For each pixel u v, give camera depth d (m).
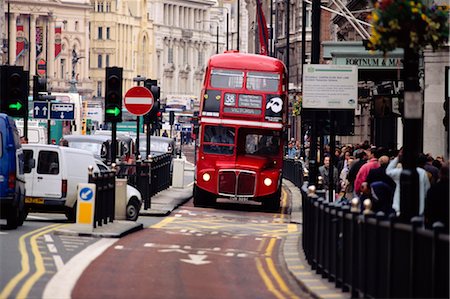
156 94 75.06
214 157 75.19
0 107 64.75
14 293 32.16
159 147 111.25
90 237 48.66
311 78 57.47
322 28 171.50
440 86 70.31
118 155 89.94
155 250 44.94
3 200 50.56
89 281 35.19
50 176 57.41
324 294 33.50
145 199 68.12
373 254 30.61
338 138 120.50
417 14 32.12
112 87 60.03
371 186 43.09
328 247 36.47
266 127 74.81
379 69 64.81
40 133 106.12
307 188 46.06
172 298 32.53
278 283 37.09
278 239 53.12
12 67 64.44
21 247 43.34
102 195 52.34
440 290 25.27
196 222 62.34
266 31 133.00
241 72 75.31
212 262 41.97
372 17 32.81
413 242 26.95
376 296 30.25
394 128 95.75
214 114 75.19
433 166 45.81
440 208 34.75
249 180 74.62
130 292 33.34
